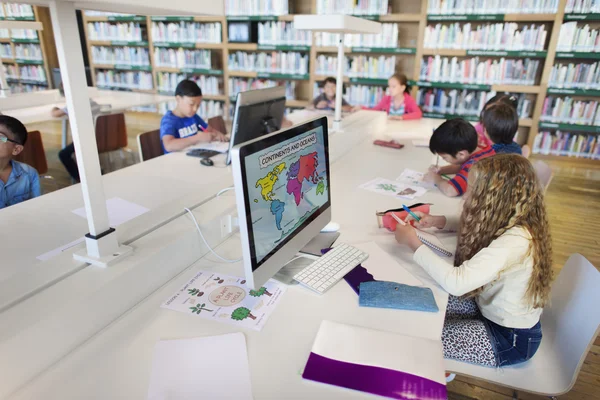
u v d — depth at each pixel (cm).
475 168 123
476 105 481
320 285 112
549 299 130
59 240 140
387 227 149
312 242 136
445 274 112
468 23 475
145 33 659
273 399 78
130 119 670
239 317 101
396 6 503
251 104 192
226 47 579
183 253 118
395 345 92
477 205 121
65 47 85
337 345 91
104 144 352
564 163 471
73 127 91
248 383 82
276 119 218
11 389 79
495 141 221
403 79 409
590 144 464
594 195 382
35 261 127
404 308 105
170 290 111
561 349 123
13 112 360
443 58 478
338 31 239
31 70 700
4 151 184
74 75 88
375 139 298
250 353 90
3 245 136
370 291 110
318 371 84
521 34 442
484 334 122
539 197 118
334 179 204
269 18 536
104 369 84
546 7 424
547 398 161
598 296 114
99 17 662
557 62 471
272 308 104
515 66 455
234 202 142
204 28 588
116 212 163
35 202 172
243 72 581
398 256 131
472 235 122
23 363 80
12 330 78
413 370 85
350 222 155
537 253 114
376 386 81
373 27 253
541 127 481
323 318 101
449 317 137
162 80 652
